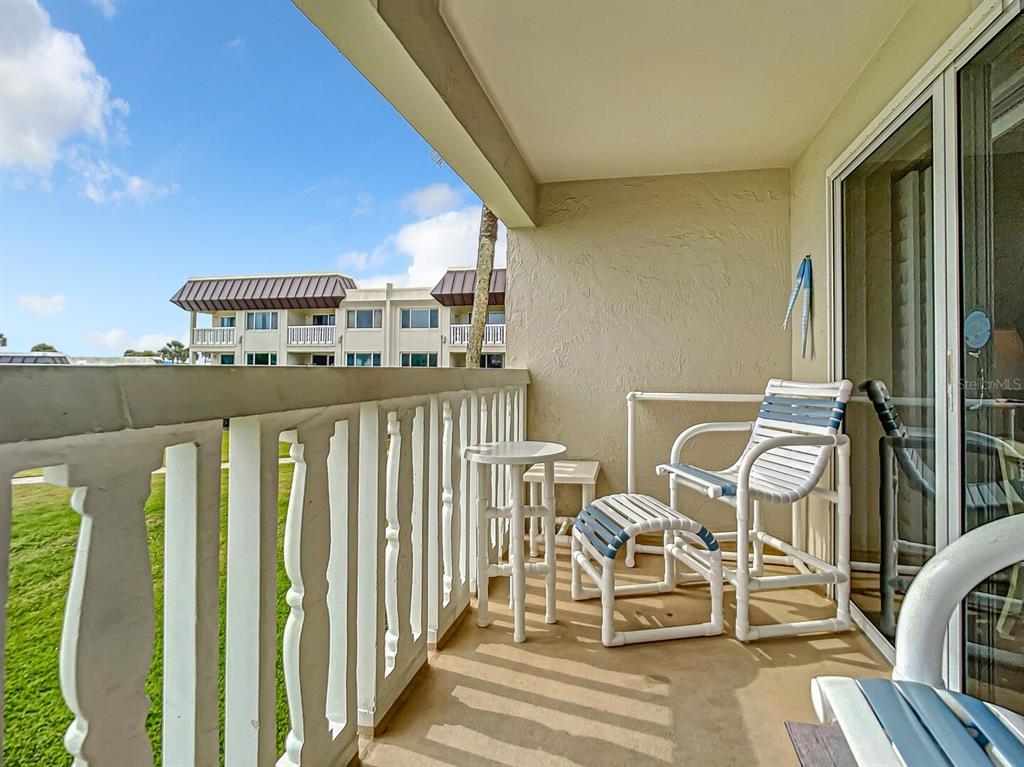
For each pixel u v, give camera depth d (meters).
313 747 1.12
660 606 2.19
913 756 0.62
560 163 3.10
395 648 1.53
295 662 1.09
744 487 1.91
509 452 2.00
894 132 1.91
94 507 0.68
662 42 1.99
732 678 1.65
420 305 10.38
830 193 2.50
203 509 0.84
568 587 2.42
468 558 2.22
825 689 0.75
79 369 0.61
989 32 1.38
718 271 3.20
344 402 1.21
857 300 2.25
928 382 1.68
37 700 1.15
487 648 1.83
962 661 1.42
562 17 1.85
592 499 2.79
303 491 1.10
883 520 1.94
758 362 3.15
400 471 1.57
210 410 0.81
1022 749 0.63
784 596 2.31
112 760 0.70
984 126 1.42
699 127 2.66
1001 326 1.35
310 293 10.54
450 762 1.29
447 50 1.91
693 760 1.30
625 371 3.30
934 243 1.63
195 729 0.83
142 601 0.74
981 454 1.42
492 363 9.94
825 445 1.96
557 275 3.39
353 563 1.30
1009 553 0.75
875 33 1.93
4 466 0.57
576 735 1.38
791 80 2.24
